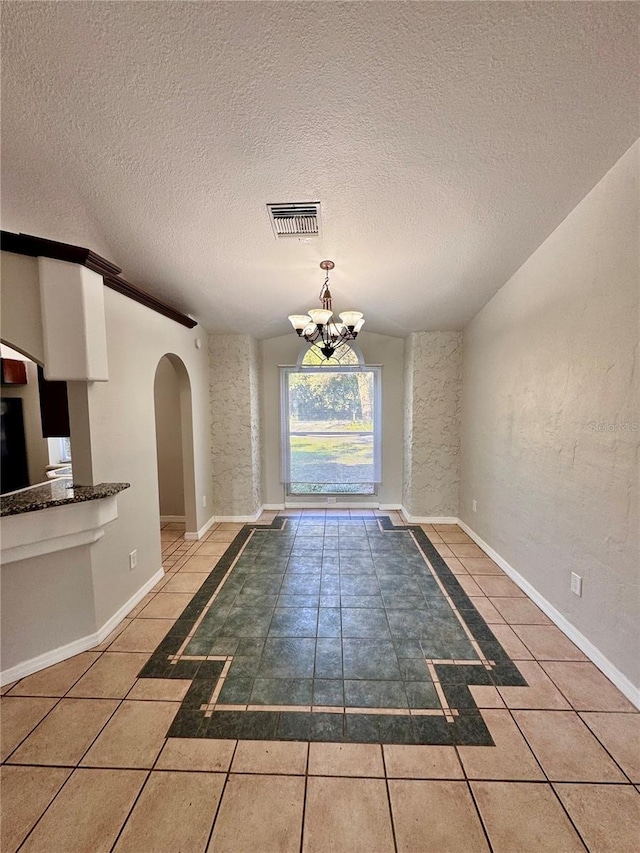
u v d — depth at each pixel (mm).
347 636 2289
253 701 1782
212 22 1267
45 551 1981
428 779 1397
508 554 3088
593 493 2008
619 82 1427
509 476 3047
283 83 1459
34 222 2305
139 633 2336
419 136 1685
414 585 2941
